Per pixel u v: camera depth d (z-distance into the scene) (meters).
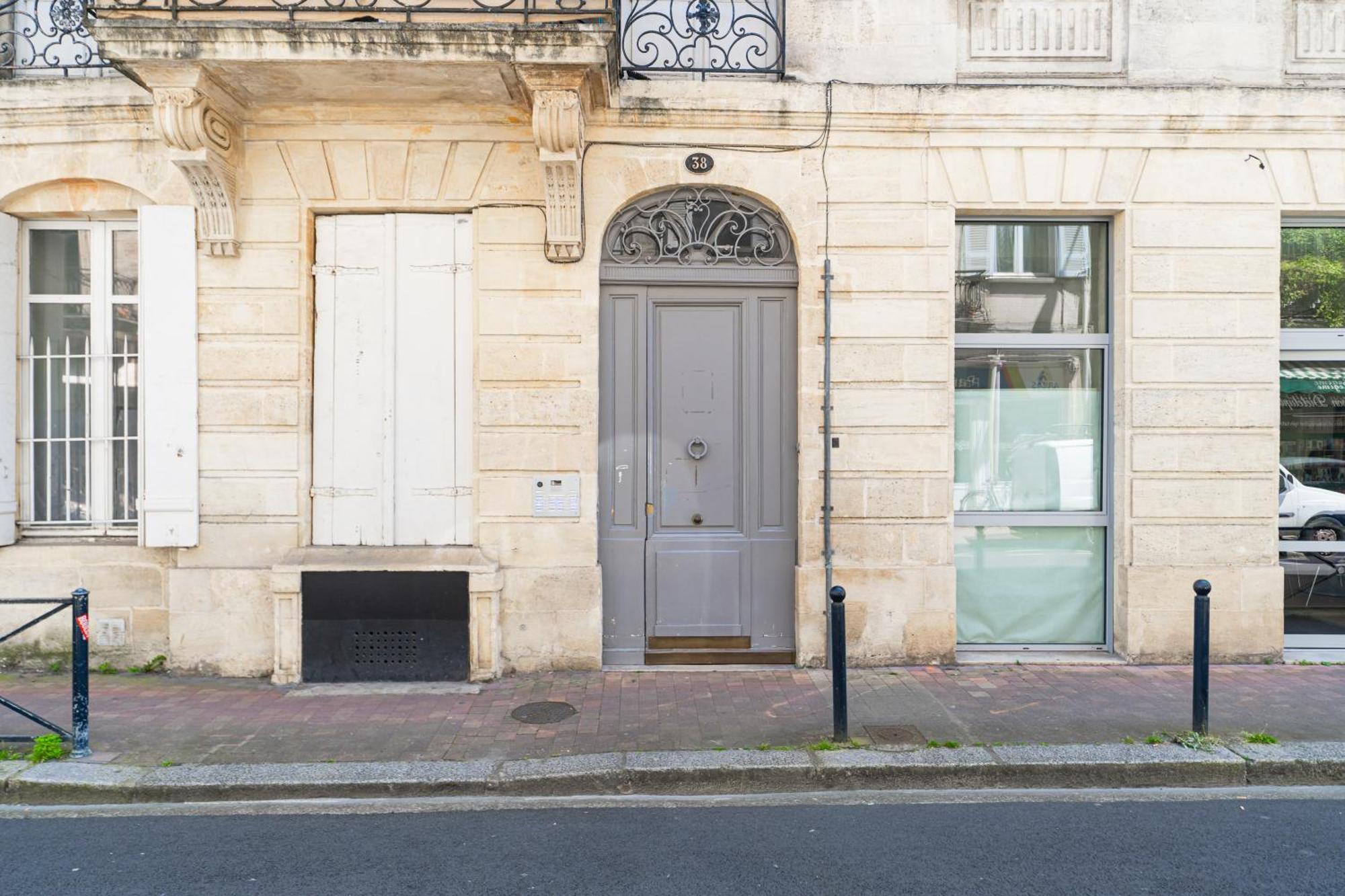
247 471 6.27
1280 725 5.18
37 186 6.33
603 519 6.54
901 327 6.41
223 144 5.96
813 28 6.44
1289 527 6.81
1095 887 3.53
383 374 6.36
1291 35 6.53
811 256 6.39
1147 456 6.51
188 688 6.01
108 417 6.62
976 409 6.79
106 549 6.40
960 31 6.49
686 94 6.28
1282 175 6.47
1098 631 6.82
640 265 6.47
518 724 5.30
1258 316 6.50
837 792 4.57
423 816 4.29
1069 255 6.80
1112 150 6.45
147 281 6.18
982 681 6.07
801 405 6.41
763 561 6.57
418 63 5.45
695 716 5.40
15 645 6.41
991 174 6.43
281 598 6.15
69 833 4.09
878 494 6.42
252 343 6.25
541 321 6.30
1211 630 6.53
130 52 5.27
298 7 5.48
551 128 5.66
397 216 6.37
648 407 6.55
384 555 6.23
